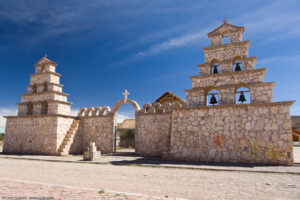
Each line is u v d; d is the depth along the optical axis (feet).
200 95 57.11
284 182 28.12
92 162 51.16
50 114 75.92
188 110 56.44
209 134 52.65
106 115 80.53
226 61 56.39
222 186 25.80
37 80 85.97
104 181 28.91
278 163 44.91
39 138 77.61
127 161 52.90
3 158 63.21
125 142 118.11
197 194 21.98
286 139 45.16
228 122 51.21
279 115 46.68
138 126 74.02
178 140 55.77
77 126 81.41
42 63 86.38
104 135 79.87
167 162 50.57
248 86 53.42
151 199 19.02
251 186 25.76
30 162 53.62
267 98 49.67
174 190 23.72
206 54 59.72
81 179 30.42
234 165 44.55
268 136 46.80
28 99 85.66
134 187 25.21
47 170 39.63
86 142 82.74
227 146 50.24
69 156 69.21
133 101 76.89
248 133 48.75
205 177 32.04
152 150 69.62
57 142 74.08
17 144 81.97
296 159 54.49
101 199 18.85
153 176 32.91
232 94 53.57
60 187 23.72
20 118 83.71
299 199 20.17
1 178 28.94
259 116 48.47
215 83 56.24
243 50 55.42
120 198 19.27
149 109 73.26
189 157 53.57
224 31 59.77
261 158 46.57
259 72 52.01
